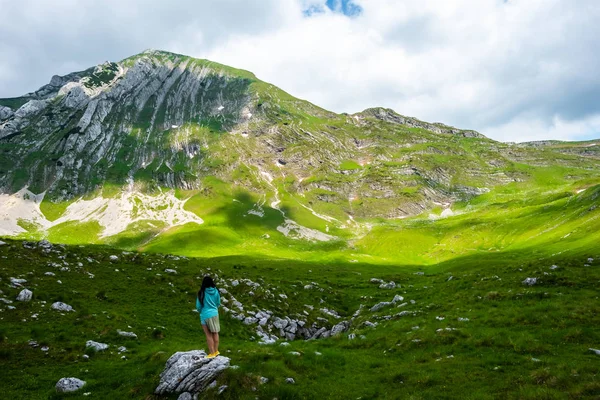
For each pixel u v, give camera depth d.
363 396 17.61
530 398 14.73
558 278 38.84
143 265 60.00
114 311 38.50
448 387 17.31
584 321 25.11
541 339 22.88
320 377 20.08
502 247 198.38
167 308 43.31
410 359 22.94
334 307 60.03
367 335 31.42
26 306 34.91
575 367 17.33
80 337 30.95
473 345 23.55
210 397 17.50
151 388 19.53
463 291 43.88
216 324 20.77
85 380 23.03
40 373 24.09
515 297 34.88
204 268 67.06
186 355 20.52
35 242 57.69
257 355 21.38
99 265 54.53
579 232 131.75
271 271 93.38
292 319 50.50
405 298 50.16
